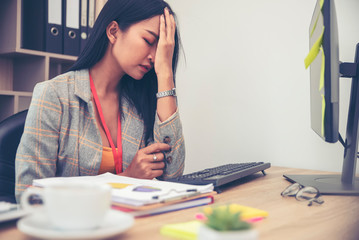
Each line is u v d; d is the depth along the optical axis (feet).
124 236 1.67
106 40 3.86
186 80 5.80
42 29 6.11
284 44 4.76
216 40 5.43
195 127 5.71
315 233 1.84
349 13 4.25
